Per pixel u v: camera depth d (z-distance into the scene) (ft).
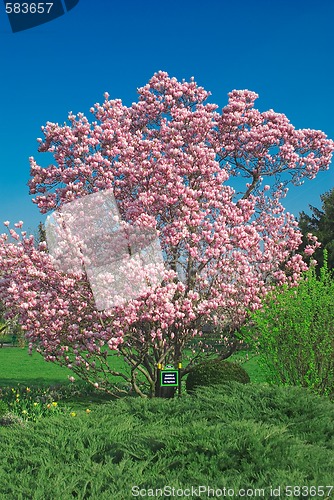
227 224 41.34
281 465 14.14
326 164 47.39
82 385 47.62
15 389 46.47
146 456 15.15
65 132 40.88
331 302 32.01
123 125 44.39
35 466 14.88
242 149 46.96
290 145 45.93
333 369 31.76
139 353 37.86
